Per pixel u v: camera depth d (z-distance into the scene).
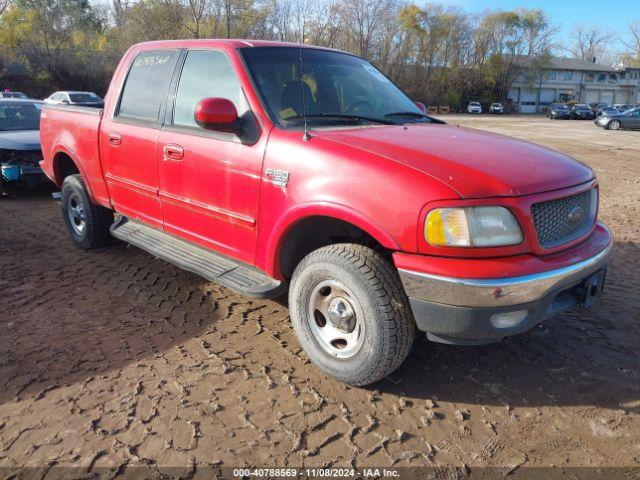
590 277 3.02
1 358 3.41
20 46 41.12
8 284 4.63
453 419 2.88
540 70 75.19
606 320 4.01
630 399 3.06
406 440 2.71
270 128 3.32
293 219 3.10
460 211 2.59
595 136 24.98
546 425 2.84
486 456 2.61
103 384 3.13
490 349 3.60
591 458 2.60
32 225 6.64
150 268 5.05
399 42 63.19
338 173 2.91
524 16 70.56
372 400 3.03
